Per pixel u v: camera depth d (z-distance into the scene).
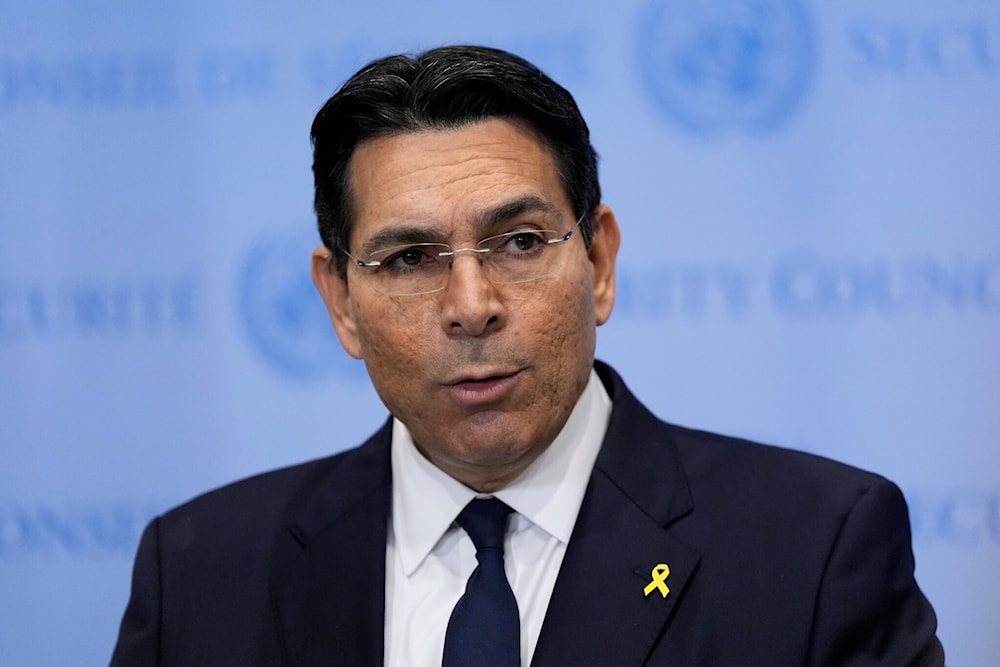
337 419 6.18
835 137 5.92
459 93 3.59
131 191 6.25
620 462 3.87
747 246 5.98
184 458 6.21
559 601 3.61
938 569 5.79
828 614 3.53
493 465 3.69
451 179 3.54
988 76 5.84
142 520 6.20
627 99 6.05
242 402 6.20
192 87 6.26
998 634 5.76
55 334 6.25
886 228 5.88
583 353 3.69
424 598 3.78
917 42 5.88
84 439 6.23
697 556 3.65
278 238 6.22
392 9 6.19
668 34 6.04
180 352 6.23
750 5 6.00
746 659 3.49
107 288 6.25
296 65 6.23
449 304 3.51
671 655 3.53
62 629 6.19
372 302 3.67
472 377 3.53
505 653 3.51
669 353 6.00
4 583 6.21
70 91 6.29
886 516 3.74
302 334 6.20
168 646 3.92
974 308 5.84
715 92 6.00
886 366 5.88
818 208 5.93
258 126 6.23
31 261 6.25
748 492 3.82
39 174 6.27
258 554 4.03
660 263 6.02
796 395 5.93
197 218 6.24
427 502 3.87
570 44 6.09
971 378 5.83
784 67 5.97
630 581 3.62
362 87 3.66
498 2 6.12
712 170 6.01
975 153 5.83
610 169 6.04
